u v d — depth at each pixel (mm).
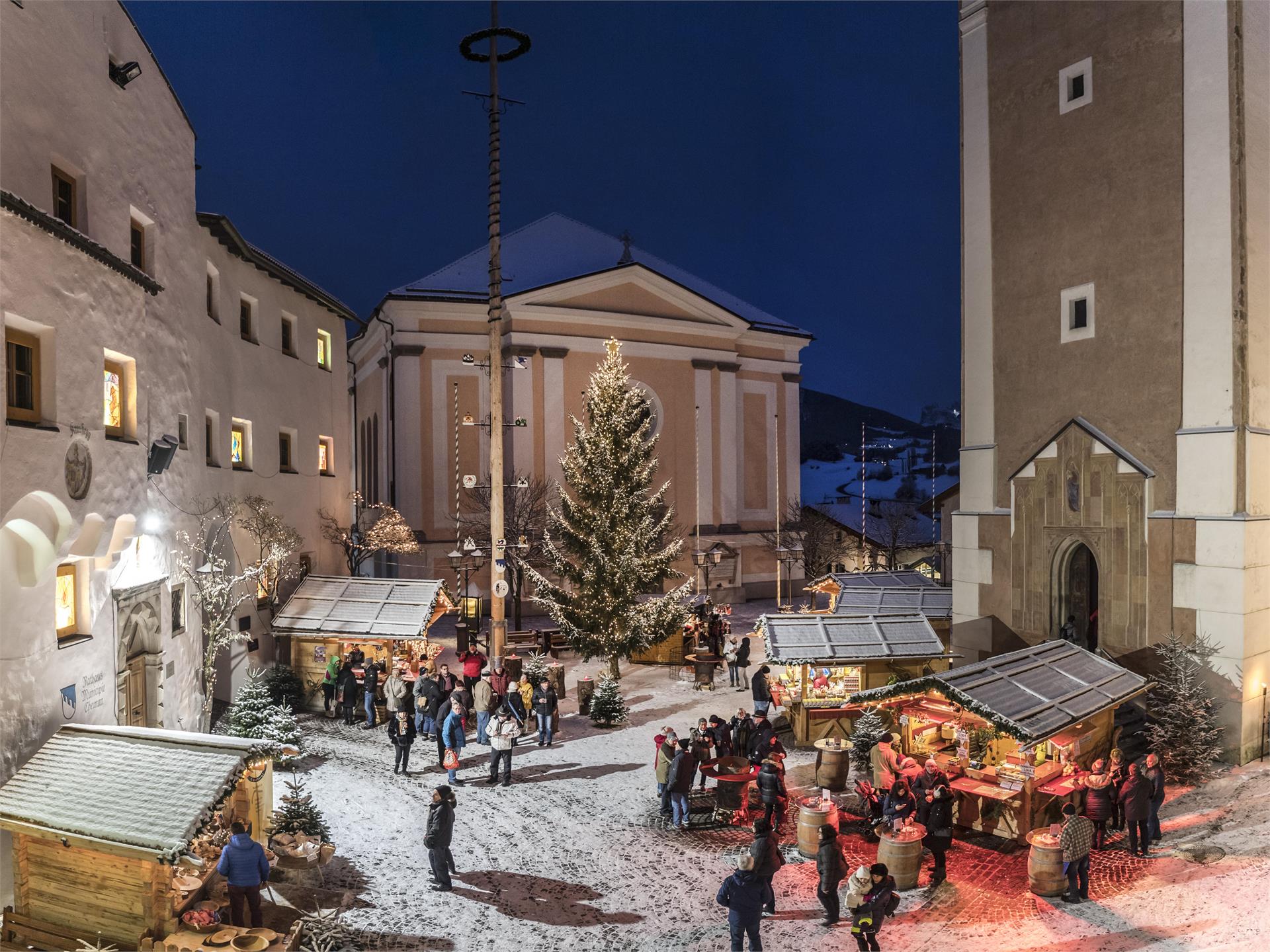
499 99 26156
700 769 17234
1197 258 19906
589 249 46938
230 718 18516
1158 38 20547
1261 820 15953
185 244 19156
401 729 18453
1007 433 23828
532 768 19172
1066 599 22875
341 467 31891
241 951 10320
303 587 25141
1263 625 19734
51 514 12344
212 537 20781
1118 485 21188
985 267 24297
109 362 14961
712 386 45312
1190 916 12414
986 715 14875
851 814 16328
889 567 47688
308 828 13953
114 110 15305
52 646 12484
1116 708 18281
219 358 21969
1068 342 22391
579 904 12867
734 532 45812
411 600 24578
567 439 41688
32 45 12516
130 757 11703
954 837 15430
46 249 12336
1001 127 23859
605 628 28328
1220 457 19531
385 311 42031
